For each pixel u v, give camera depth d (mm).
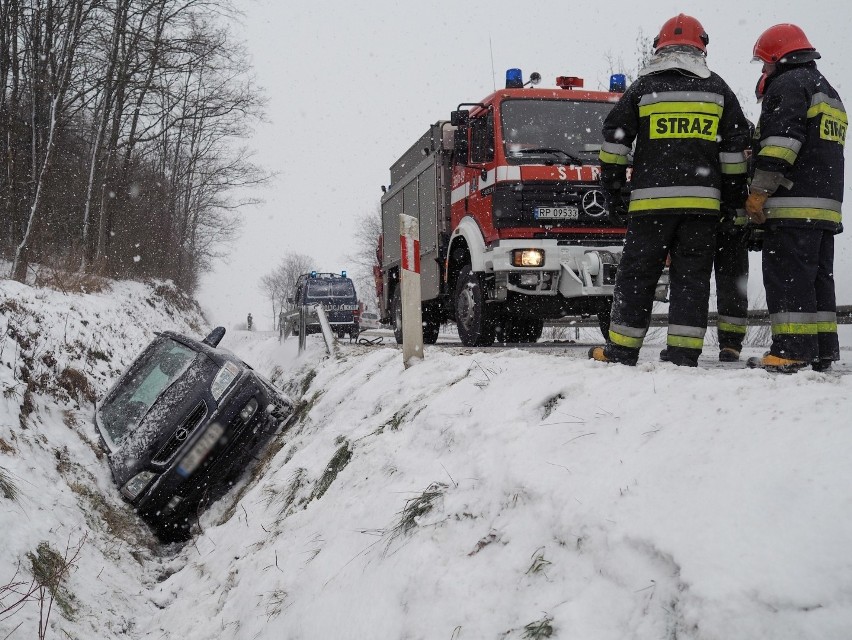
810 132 4406
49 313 9164
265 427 7711
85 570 4703
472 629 2580
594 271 7910
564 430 3213
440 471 3766
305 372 10617
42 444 5879
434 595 2861
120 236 26688
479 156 8641
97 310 12219
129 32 23828
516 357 5129
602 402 3297
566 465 2928
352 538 3828
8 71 23938
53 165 22969
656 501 2396
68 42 22734
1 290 8641
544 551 2631
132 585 5121
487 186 8406
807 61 4508
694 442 2572
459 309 9367
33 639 3592
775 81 4441
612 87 9023
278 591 4008
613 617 2195
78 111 26016
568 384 3635
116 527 5855
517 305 8484
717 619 1890
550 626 2295
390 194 13016
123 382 7730
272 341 15484
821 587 1792
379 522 3766
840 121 4527
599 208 8094
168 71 25938
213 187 39094
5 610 3619
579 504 2627
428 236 10539
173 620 4566
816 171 4406
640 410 3029
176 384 7051
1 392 5949
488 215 8375
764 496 2127
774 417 2492
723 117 4270
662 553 2178
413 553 3176
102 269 19234
